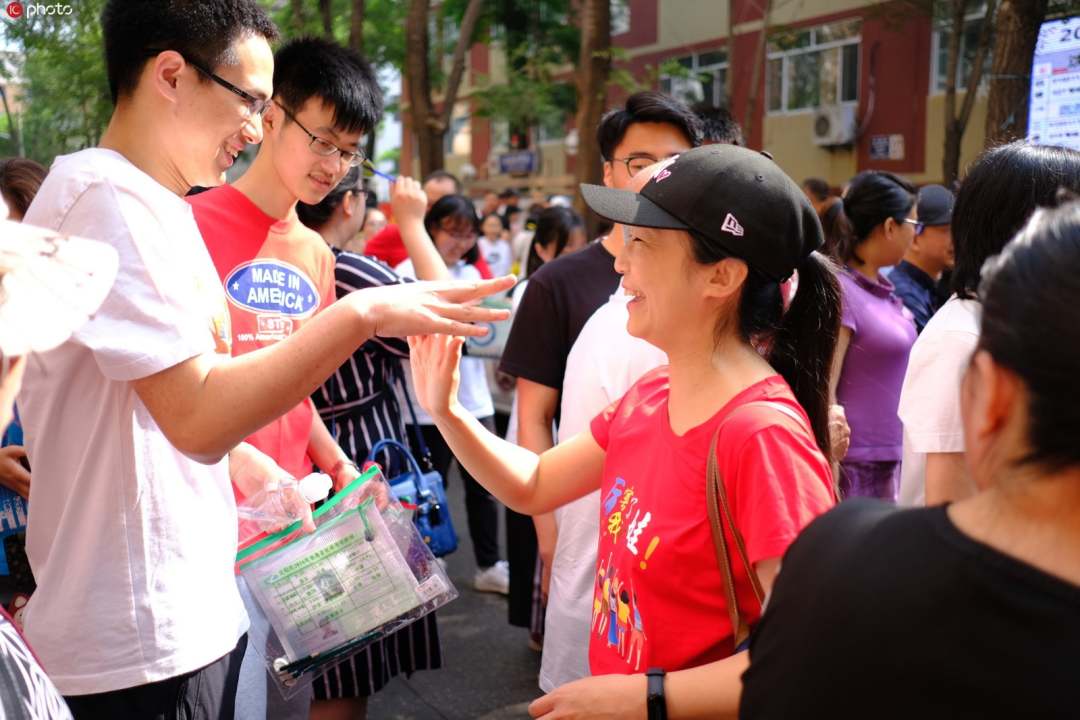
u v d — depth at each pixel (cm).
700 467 138
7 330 103
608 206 145
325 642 187
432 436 428
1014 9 456
